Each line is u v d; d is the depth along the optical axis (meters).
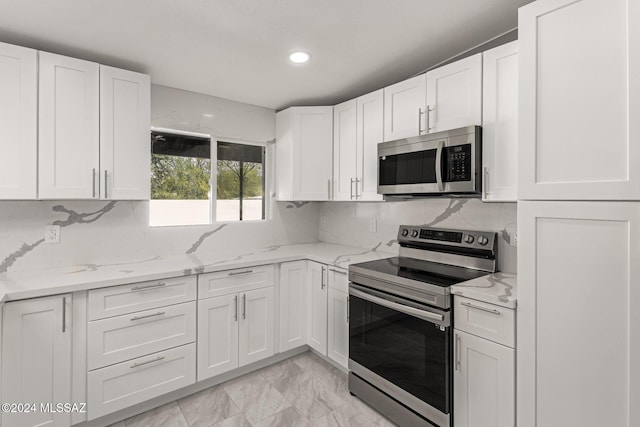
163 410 2.12
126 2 1.58
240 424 1.99
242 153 3.17
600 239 1.23
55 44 1.97
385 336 2.04
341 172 2.82
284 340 2.71
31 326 1.71
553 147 1.33
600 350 1.24
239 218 3.15
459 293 1.69
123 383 1.99
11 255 2.11
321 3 1.61
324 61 2.23
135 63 2.24
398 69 2.37
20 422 1.69
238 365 2.46
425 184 2.05
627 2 1.16
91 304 1.89
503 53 1.74
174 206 2.79
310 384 2.42
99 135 2.08
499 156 1.76
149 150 2.27
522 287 1.43
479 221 2.23
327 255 2.74
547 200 1.35
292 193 3.01
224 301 2.39
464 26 1.82
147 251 2.61
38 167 1.89
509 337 1.50
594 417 1.26
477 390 1.63
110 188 2.12
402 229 2.67
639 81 1.13
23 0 1.55
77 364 1.85
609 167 1.20
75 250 2.32
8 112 1.82
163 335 2.13
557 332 1.34
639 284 1.15
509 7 1.65
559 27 1.31
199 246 2.86
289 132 3.03
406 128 2.26
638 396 1.16
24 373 1.69
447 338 1.73
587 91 1.25
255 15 1.70
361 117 2.62
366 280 2.17
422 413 1.83
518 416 1.46
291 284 2.75
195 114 2.80
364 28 1.83
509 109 1.72
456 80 1.95
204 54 2.12
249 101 3.04
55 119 1.94
